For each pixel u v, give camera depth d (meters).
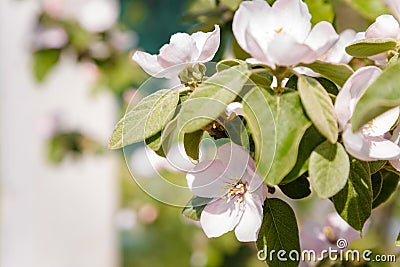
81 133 1.57
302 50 0.48
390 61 0.53
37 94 1.59
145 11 2.29
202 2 0.80
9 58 1.55
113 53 1.48
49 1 1.44
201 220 0.50
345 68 0.50
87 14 1.46
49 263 1.63
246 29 0.48
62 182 1.63
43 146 1.59
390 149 0.49
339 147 0.48
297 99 0.48
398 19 0.59
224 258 1.63
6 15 1.51
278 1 0.50
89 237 1.67
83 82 1.59
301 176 0.52
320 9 0.67
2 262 1.61
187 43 0.51
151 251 2.28
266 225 0.52
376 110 0.46
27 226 1.62
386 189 0.57
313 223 0.68
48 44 1.44
